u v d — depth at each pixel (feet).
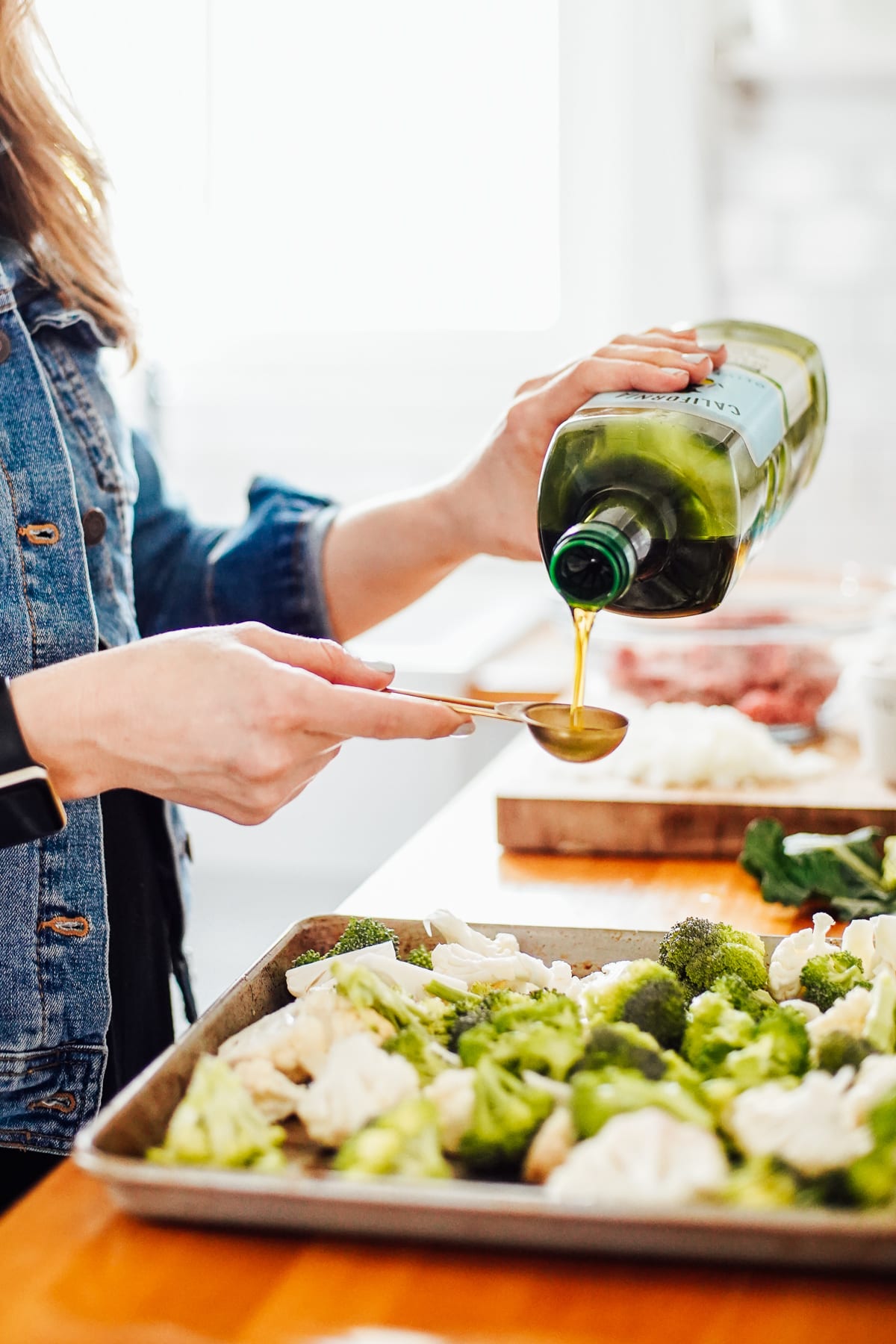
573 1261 1.65
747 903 3.27
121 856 3.09
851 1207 1.59
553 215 8.00
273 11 7.95
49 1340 1.53
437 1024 2.11
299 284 8.44
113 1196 1.71
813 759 4.10
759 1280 1.61
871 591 5.89
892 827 3.50
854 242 7.50
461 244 8.18
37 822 2.16
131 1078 3.08
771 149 7.52
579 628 2.57
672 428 2.59
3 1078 2.77
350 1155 1.72
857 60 7.12
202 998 6.68
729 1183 1.61
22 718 2.19
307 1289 1.61
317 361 8.46
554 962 2.46
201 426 8.67
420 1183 1.66
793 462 3.22
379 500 3.81
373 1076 1.85
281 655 2.34
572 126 7.80
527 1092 1.79
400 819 6.97
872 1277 1.59
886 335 7.56
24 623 2.86
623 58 7.62
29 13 3.13
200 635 2.30
